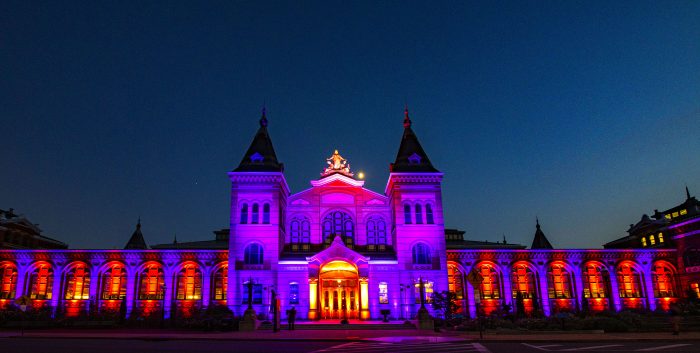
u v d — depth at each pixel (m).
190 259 55.78
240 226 53.84
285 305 51.62
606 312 49.16
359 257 52.66
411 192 56.25
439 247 54.38
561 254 57.94
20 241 63.53
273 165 56.75
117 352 24.52
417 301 52.44
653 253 58.94
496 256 57.19
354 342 31.09
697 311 47.28
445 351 24.94
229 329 40.88
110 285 55.50
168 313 53.97
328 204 59.66
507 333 36.38
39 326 46.41
